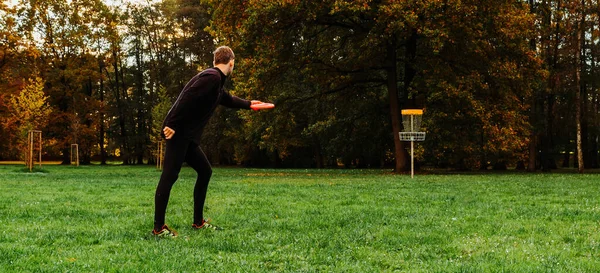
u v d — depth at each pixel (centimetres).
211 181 1631
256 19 2100
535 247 487
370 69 2602
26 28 4297
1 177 1867
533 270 395
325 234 555
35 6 4319
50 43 4434
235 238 533
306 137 3916
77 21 4491
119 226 610
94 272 390
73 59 4541
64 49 4494
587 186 1334
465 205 854
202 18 4359
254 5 2078
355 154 4022
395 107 2480
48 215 711
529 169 3325
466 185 1356
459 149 2639
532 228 596
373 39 2108
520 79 2319
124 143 5022
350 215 707
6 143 3953
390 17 2048
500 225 621
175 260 429
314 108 3034
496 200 943
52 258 434
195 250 474
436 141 2533
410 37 2436
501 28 2183
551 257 441
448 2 2002
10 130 3788
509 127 2230
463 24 2069
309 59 2380
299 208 805
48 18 4431
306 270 398
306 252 467
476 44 2183
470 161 3189
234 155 4438
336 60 2706
